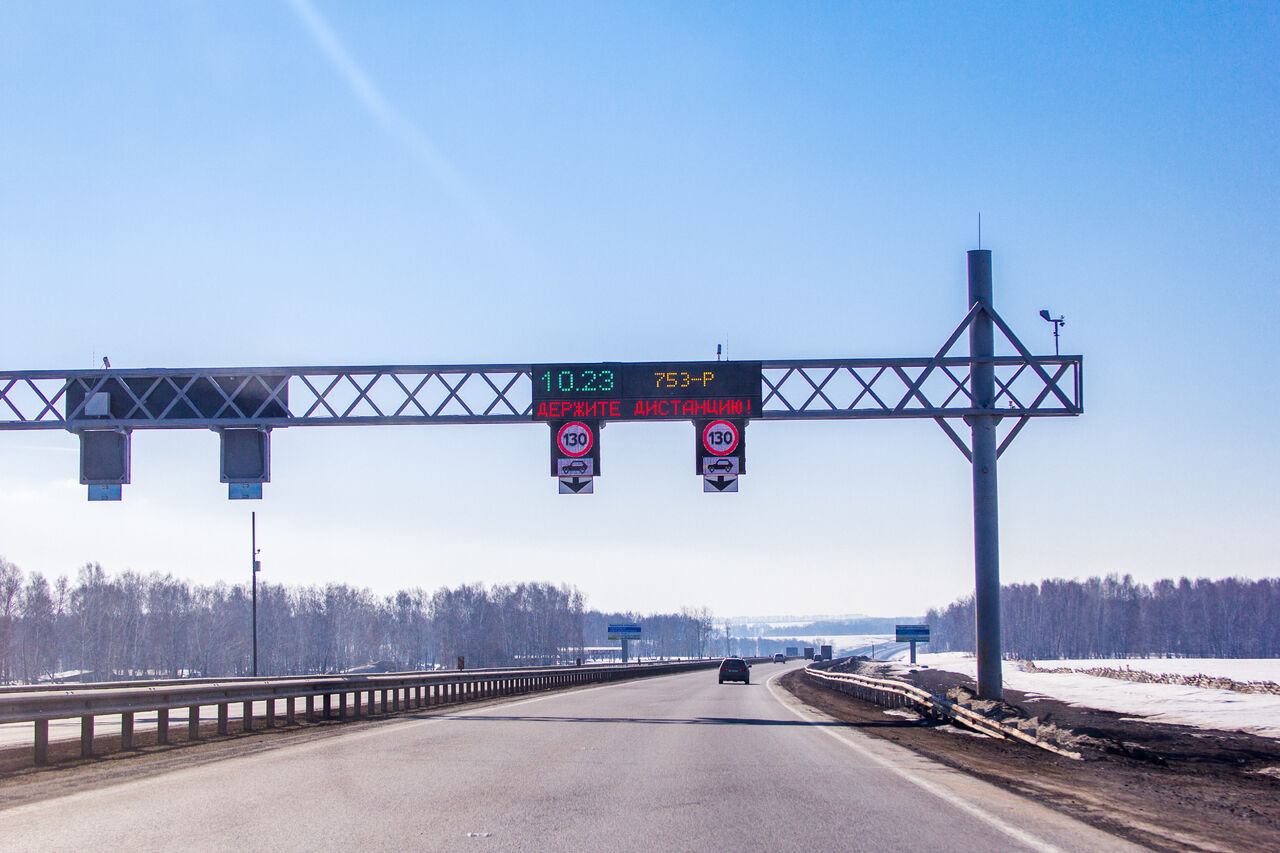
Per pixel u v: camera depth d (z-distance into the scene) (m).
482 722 26.02
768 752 18.36
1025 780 15.05
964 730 25.28
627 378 29.33
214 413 30.05
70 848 9.10
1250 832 11.33
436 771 14.96
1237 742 23.62
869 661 159.38
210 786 13.24
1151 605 189.50
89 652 108.50
